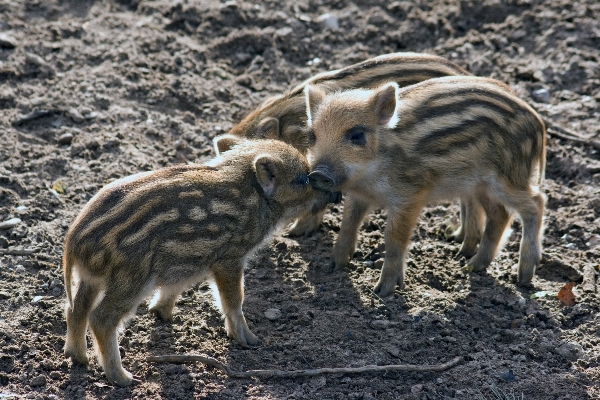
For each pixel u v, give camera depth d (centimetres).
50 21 1656
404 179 1141
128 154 1359
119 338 1008
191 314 1074
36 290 1080
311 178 1064
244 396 932
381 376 979
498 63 1645
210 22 1686
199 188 945
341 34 1705
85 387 930
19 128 1388
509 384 971
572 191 1358
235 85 1568
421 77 1288
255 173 997
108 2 1722
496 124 1150
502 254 1258
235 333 1015
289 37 1669
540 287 1166
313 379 968
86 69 1532
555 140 1463
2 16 1633
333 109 1118
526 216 1177
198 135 1430
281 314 1079
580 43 1678
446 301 1118
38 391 922
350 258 1208
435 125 1139
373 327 1062
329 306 1103
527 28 1716
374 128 1120
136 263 887
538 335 1058
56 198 1251
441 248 1258
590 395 959
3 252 1135
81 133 1389
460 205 1270
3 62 1508
